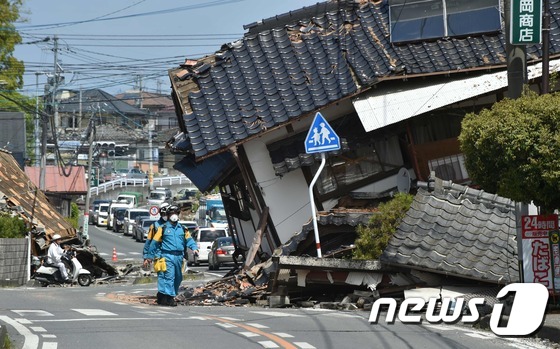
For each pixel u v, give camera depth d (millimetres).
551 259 39062
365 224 57844
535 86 65750
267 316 41750
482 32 67500
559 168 33688
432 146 65000
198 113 68875
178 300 55094
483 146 35844
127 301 53156
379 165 67438
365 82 64750
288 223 67750
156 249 49781
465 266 45812
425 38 67750
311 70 68375
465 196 51312
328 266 48188
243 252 84875
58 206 176000
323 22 71688
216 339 32812
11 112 181125
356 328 37000
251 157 68188
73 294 59312
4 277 81250
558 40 65500
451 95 64125
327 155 65562
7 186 99500
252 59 70688
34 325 36344
